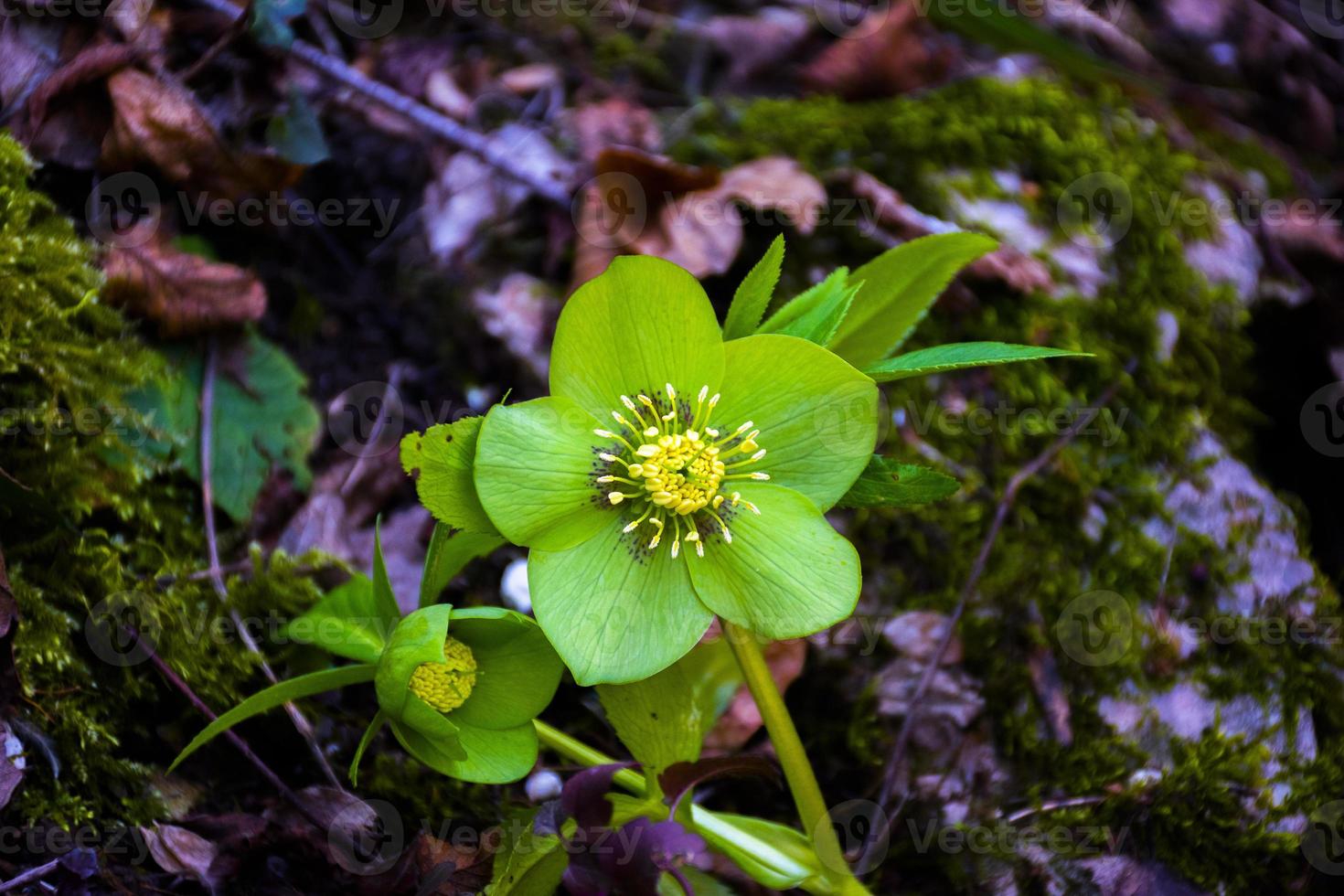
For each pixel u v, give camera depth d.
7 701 0.28
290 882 0.28
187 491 0.32
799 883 0.28
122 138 0.32
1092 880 0.31
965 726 0.32
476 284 0.35
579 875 0.26
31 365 0.30
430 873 0.28
